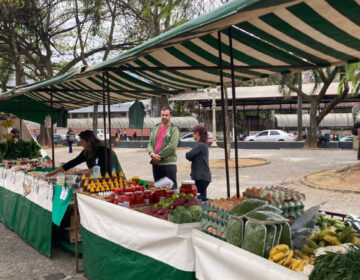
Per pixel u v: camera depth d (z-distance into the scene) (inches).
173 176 267.9
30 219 259.9
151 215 153.4
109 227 171.0
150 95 303.0
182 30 105.3
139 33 953.5
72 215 241.4
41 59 1168.8
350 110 2225.6
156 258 139.2
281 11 133.5
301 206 124.8
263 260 96.7
